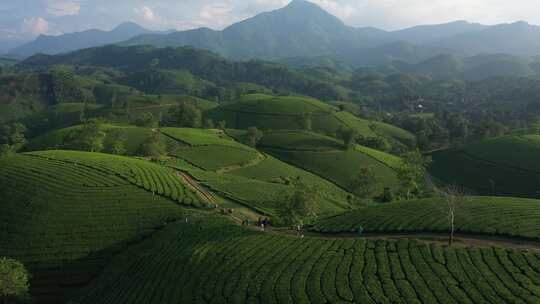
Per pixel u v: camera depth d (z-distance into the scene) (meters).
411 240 54.41
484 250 49.34
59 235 70.25
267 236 60.97
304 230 69.88
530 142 168.38
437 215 64.25
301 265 48.94
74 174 87.44
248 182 106.06
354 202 112.19
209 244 59.00
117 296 52.78
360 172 122.25
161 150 131.12
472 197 75.00
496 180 151.88
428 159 118.94
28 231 70.50
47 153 104.12
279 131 196.62
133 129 162.75
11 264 54.25
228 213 78.94
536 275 42.25
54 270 64.88
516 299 38.00
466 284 41.62
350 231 65.06
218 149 145.50
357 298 40.25
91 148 128.38
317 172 148.75
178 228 68.81
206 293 44.97
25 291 53.00
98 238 70.38
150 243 66.75
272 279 45.66
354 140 176.75
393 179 144.25
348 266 47.66
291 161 158.25
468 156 172.12
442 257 48.12
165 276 52.62
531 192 140.38
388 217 66.94
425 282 42.75
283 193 83.56
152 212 76.88
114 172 90.88
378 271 45.75
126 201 79.44
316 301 40.59
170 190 86.19
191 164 127.56
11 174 86.75
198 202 81.44
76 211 75.25
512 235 54.69
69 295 60.09
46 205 76.00
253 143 171.00
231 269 49.34
